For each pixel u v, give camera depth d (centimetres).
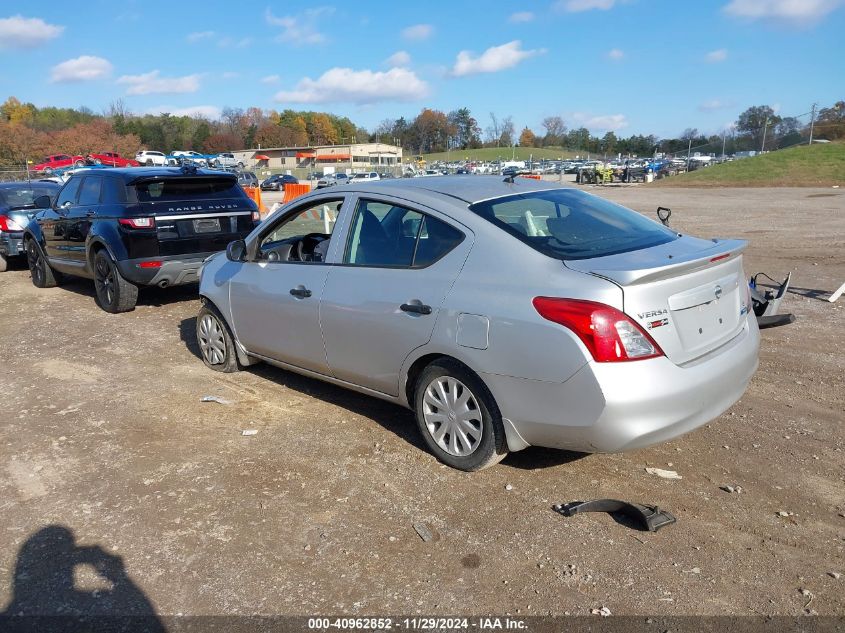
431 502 384
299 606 303
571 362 343
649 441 348
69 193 942
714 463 422
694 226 1805
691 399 352
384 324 431
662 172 5491
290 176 5856
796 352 637
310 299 483
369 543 347
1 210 1192
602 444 348
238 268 566
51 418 527
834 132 5022
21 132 8262
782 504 374
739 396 397
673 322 351
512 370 366
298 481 414
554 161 8150
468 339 383
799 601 297
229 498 396
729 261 390
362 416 511
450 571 324
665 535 347
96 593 316
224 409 534
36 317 871
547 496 387
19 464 448
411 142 14012
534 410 364
